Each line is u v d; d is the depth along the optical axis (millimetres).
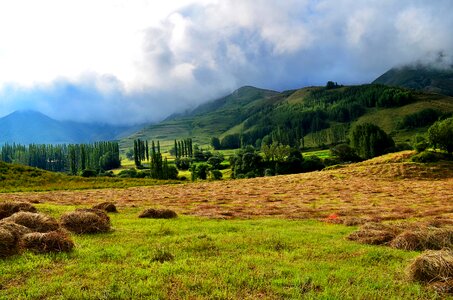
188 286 11078
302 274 12180
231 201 44156
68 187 72625
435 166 84750
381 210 34250
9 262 12602
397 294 10891
